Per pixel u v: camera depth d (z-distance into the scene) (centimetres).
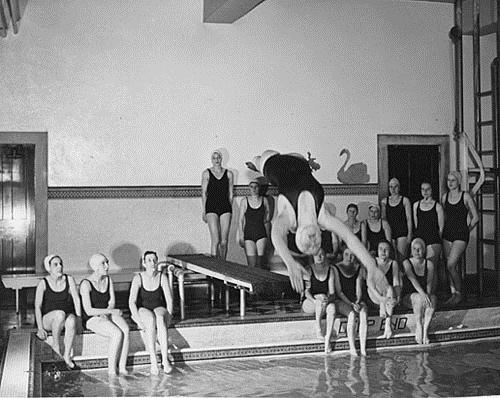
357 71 1249
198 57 1180
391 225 1173
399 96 1269
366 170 1255
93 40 1136
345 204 1243
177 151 1172
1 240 1135
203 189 1140
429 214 1125
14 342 802
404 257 1166
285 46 1216
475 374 812
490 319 1032
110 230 1145
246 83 1201
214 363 887
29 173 1145
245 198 1136
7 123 1108
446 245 1109
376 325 966
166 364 837
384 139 1260
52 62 1121
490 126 1288
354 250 970
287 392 741
